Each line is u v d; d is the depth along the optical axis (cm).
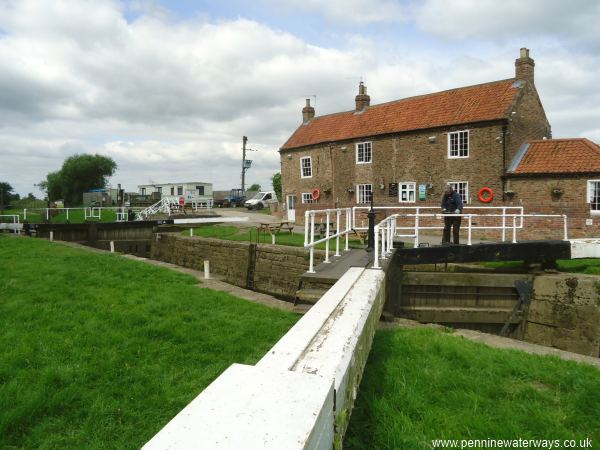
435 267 1256
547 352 664
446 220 1258
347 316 419
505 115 2312
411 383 487
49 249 1700
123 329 685
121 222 2636
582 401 460
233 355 589
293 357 286
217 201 5834
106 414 432
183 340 642
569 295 1048
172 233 2448
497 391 480
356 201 2977
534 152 2291
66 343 611
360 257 1034
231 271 1842
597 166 2012
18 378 497
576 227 1808
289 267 1529
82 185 7350
